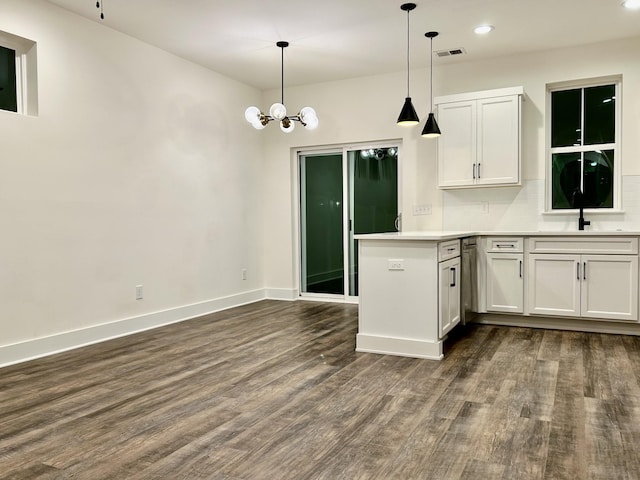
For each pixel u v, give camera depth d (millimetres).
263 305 5746
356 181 5852
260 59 4988
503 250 4387
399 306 3537
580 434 2186
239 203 5770
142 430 2273
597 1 3719
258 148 6125
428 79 5305
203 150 5191
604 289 4035
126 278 4281
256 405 2572
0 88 3463
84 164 3896
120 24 4062
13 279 3395
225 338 4090
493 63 4992
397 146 5605
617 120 4676
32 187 3510
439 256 3467
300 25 4129
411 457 1987
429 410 2479
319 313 5203
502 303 4414
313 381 2953
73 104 3809
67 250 3766
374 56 4922
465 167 4867
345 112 5738
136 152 4375
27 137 3473
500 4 3760
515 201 4910
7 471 1902
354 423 2328
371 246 3619
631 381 2896
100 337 4016
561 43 4598
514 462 1938
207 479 1833
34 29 3518
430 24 4133
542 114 4801
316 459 1979
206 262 5238
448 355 3494
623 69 4516
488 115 4758
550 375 3020
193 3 3682
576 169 4852
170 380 2998
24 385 2920
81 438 2195
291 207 6105
